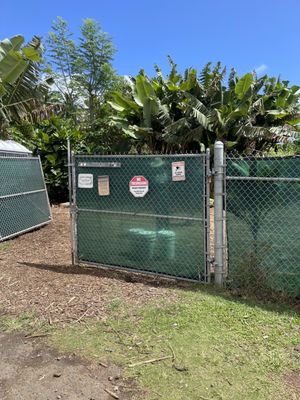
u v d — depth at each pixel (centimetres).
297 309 325
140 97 1075
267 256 357
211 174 381
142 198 421
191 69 1169
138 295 363
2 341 281
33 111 823
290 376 228
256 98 1217
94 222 460
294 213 341
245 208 366
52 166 1126
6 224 635
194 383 222
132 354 257
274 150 1209
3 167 637
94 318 315
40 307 339
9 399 212
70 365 246
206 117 1054
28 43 776
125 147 1262
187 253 400
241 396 210
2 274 436
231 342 270
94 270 453
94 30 2928
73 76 2984
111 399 210
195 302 342
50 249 567
